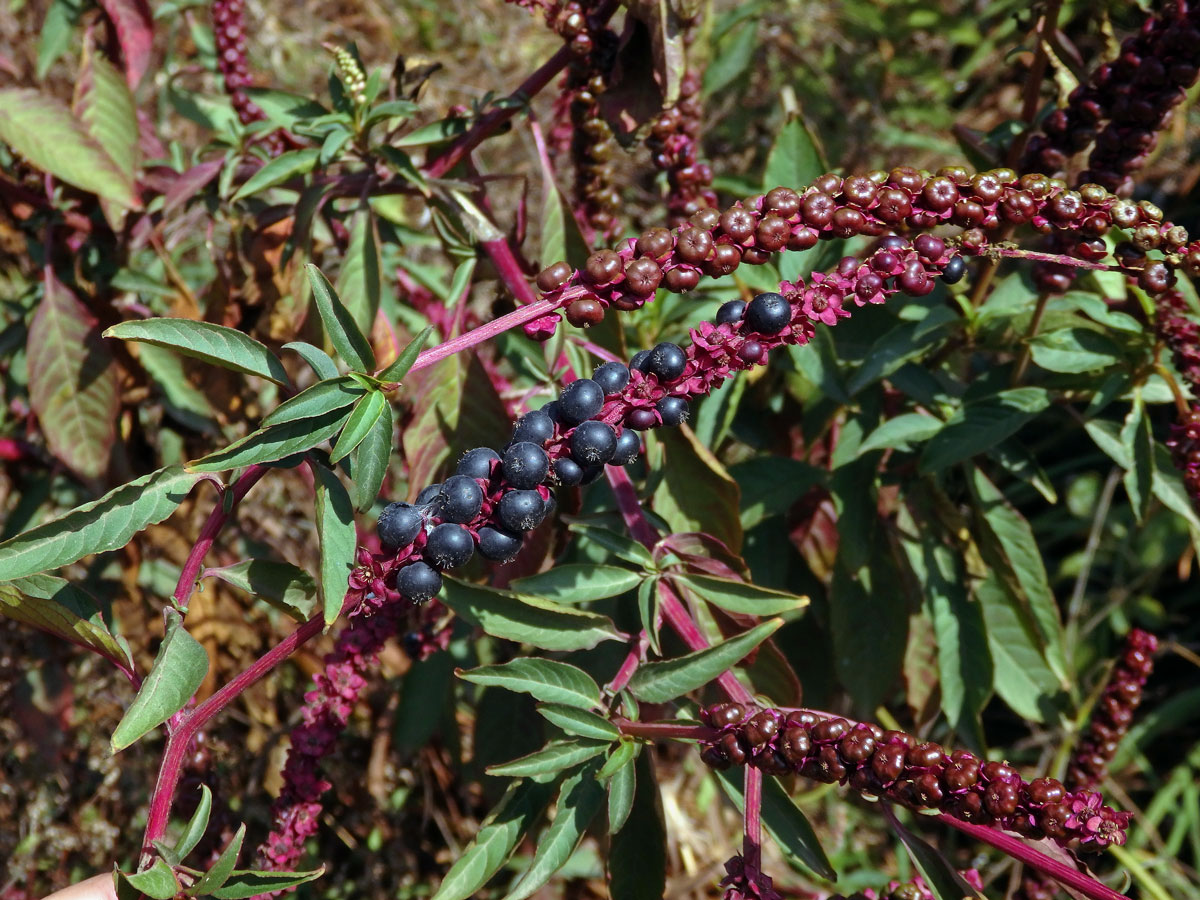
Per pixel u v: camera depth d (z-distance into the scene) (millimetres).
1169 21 330
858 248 416
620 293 246
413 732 459
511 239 410
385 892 516
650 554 328
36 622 275
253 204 433
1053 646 436
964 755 241
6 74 467
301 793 331
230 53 452
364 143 382
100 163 399
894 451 436
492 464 250
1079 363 369
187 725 262
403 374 244
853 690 438
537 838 500
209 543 266
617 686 306
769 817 306
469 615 310
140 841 503
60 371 427
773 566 456
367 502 249
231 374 451
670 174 416
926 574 430
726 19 593
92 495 477
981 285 394
